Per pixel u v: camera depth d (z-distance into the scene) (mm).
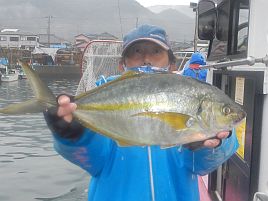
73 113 873
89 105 875
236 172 1507
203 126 832
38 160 4750
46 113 847
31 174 4090
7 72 21906
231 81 1610
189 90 841
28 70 837
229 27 1648
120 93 868
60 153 982
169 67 1197
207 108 833
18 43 39750
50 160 4727
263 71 1201
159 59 1143
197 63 2717
